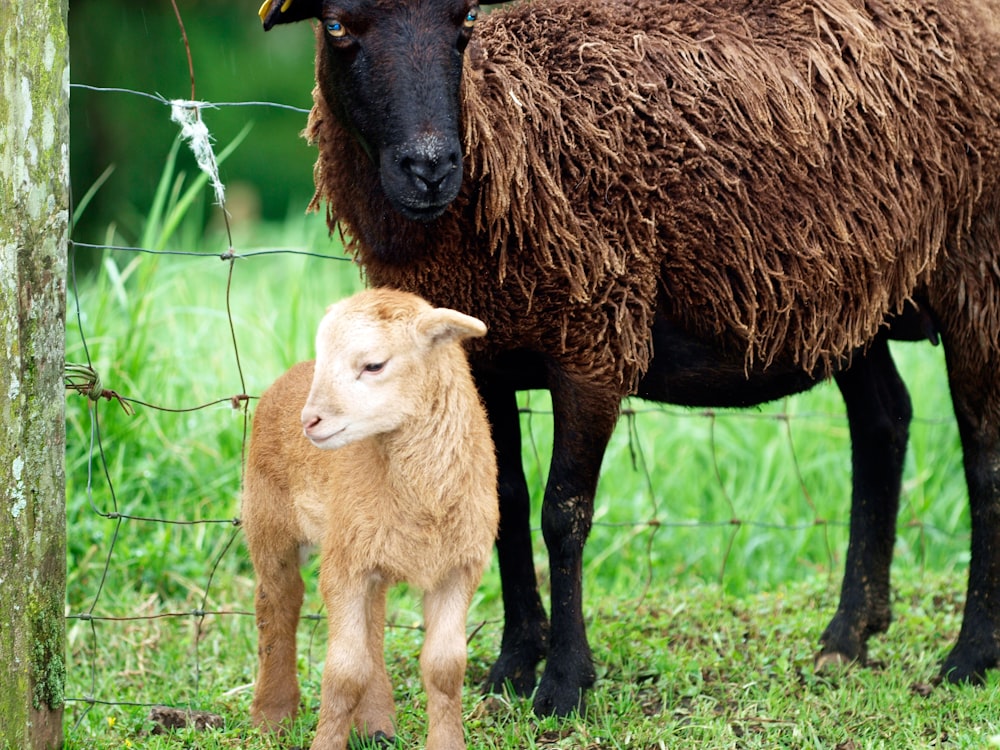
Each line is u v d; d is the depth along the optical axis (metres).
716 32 7.41
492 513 6.23
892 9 7.69
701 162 7.09
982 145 7.78
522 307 6.94
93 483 10.12
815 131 7.32
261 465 6.80
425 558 6.01
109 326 10.93
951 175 7.75
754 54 7.34
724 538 11.38
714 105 7.18
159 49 26.02
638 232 7.00
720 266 7.23
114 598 9.51
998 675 7.79
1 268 5.79
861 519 8.62
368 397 5.76
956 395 8.24
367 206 6.91
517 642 7.68
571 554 7.23
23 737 6.09
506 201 6.68
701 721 6.97
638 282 7.03
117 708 7.44
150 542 9.82
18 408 5.91
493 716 7.12
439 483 5.93
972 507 8.14
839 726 6.91
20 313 5.87
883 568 8.52
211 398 11.20
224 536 10.29
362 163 6.82
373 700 6.65
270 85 26.59
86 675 8.29
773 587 10.84
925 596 9.76
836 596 9.86
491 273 6.89
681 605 9.41
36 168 5.86
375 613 6.57
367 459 5.99
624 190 6.96
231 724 7.00
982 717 7.03
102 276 11.18
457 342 6.21
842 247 7.43
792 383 7.96
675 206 7.06
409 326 5.84
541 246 6.77
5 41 5.69
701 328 7.46
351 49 6.48
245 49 26.77
